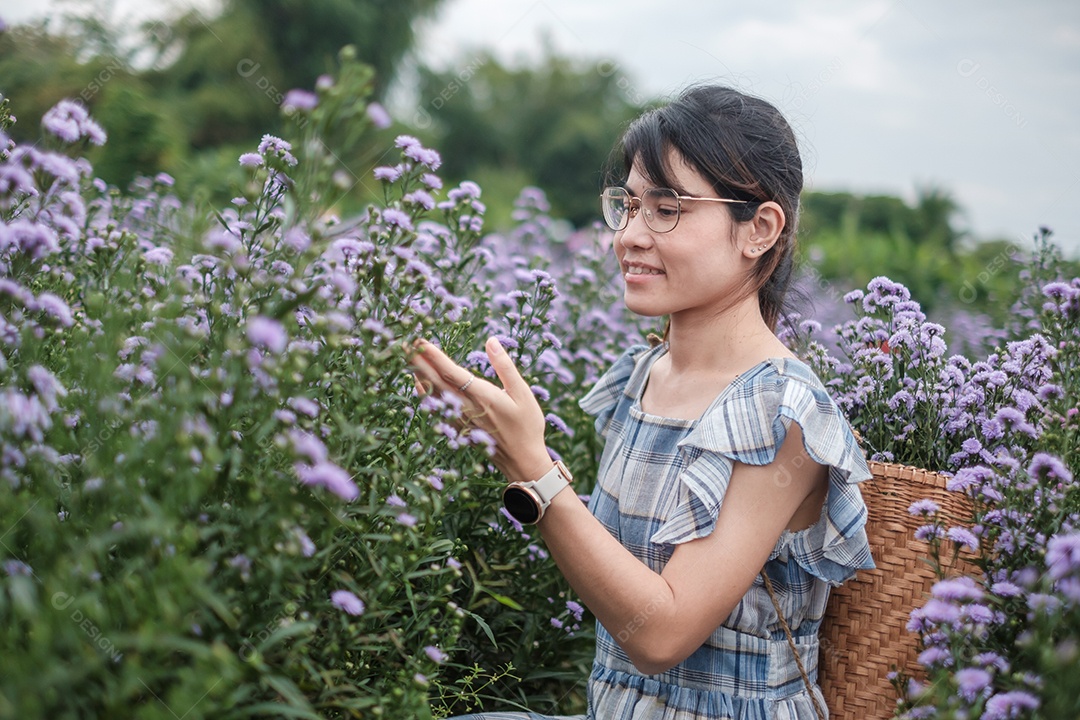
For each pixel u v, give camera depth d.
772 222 1.80
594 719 1.89
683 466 1.78
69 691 1.11
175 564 1.10
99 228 2.32
